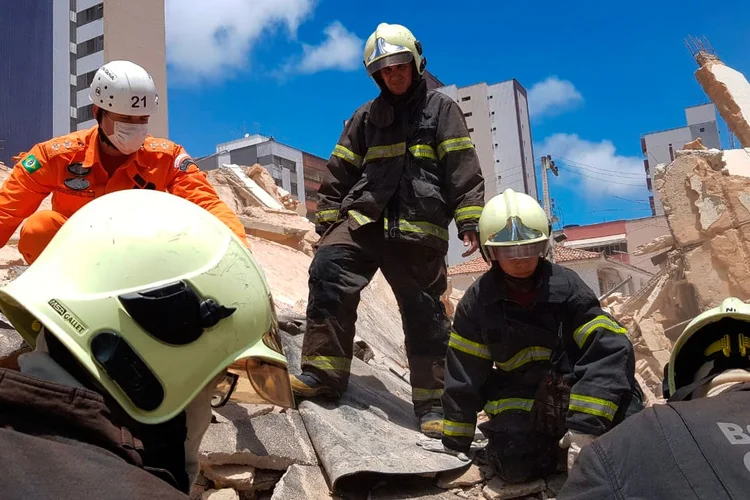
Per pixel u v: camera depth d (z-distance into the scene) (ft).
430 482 11.59
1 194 11.16
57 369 4.45
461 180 13.39
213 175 39.22
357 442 11.82
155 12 107.86
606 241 175.83
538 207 11.38
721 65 72.54
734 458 4.44
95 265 4.61
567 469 11.44
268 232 31.19
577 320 11.10
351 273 13.67
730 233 59.52
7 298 4.88
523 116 200.95
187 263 4.77
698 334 6.25
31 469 3.78
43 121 99.71
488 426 11.62
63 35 103.04
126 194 5.10
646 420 4.92
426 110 13.78
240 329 4.94
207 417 5.08
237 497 10.18
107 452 4.13
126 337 4.46
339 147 14.51
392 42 13.24
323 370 13.15
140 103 11.02
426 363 13.74
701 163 61.21
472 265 121.90
